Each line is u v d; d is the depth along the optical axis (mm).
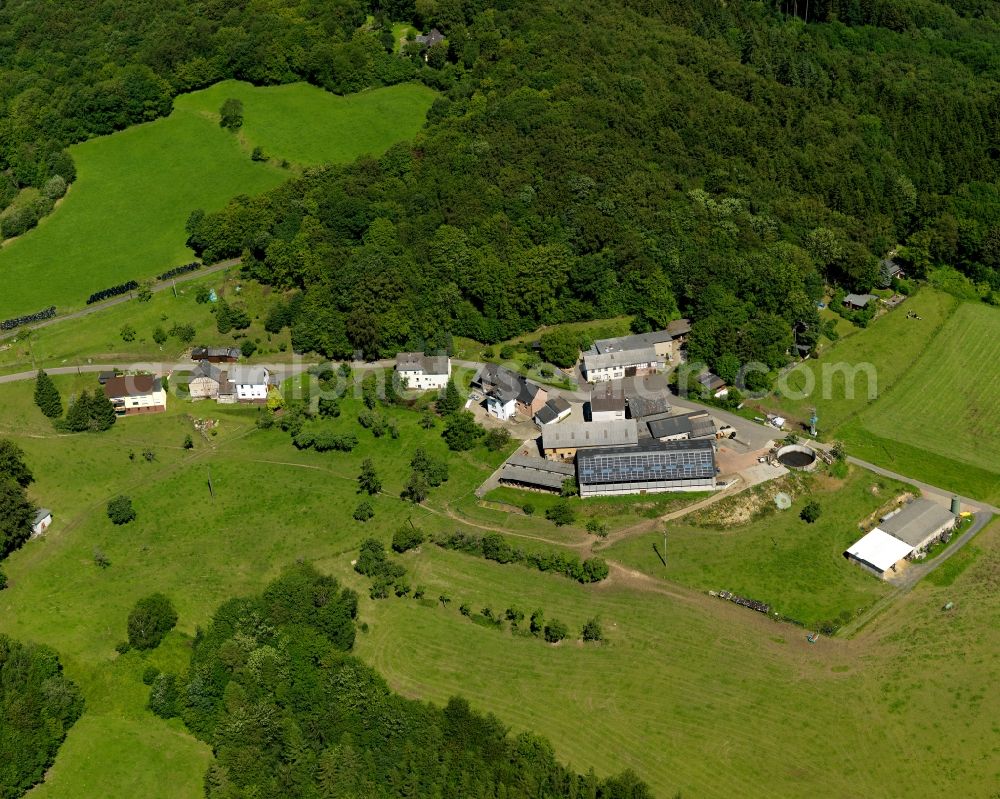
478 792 146625
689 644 176500
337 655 166750
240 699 158000
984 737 160000
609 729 163250
